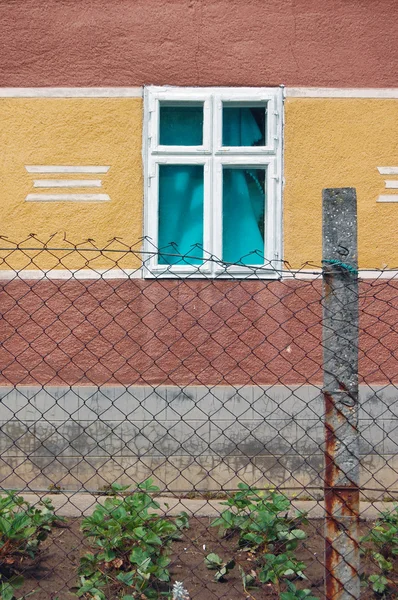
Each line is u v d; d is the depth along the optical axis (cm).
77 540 503
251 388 636
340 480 356
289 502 489
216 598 429
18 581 435
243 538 475
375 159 648
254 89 646
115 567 446
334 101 647
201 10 644
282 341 638
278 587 427
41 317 640
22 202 642
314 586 434
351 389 355
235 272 640
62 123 644
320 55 646
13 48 643
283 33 646
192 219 657
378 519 505
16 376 638
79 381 639
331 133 647
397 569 445
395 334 638
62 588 436
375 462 632
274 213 646
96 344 639
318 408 635
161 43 645
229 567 448
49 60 644
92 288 641
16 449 633
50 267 641
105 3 643
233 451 633
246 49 646
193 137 657
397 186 647
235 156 648
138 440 635
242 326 639
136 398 579
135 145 645
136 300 641
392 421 633
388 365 637
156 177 645
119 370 639
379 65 648
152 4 645
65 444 635
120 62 645
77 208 644
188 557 476
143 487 499
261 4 646
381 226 645
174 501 601
